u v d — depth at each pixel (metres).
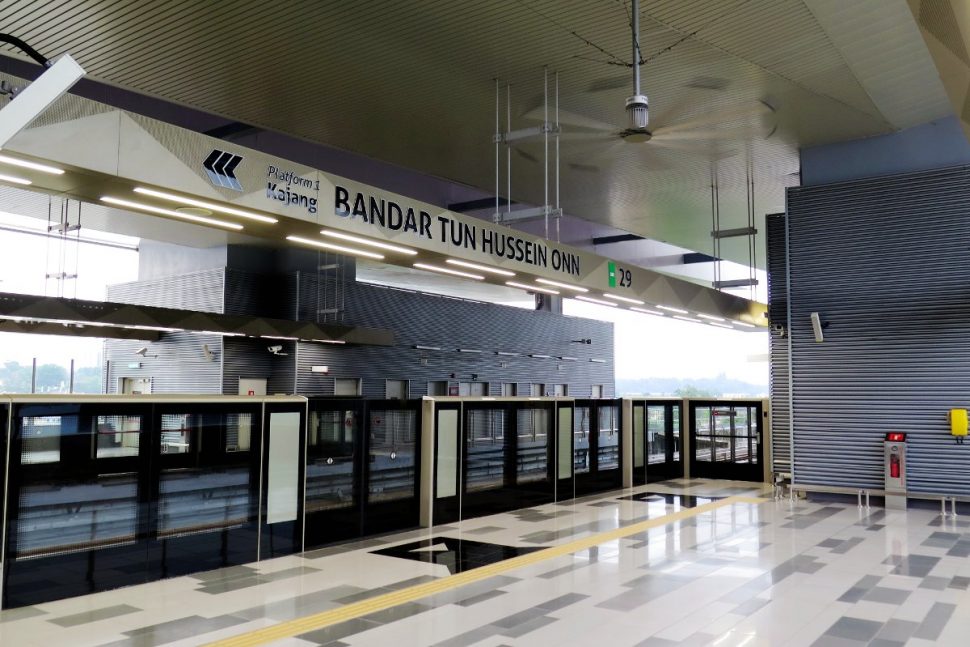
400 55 10.65
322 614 6.92
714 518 12.46
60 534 7.41
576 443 15.12
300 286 22.06
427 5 9.20
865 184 14.32
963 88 5.04
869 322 14.23
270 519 9.38
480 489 12.60
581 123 10.59
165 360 22.48
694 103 12.45
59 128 5.76
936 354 13.59
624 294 13.30
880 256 14.16
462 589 7.90
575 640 6.25
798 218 15.00
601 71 11.16
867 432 14.11
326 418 10.23
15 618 6.76
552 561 9.23
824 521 12.15
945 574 8.55
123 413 7.94
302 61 10.84
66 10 9.11
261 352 22.09
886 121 13.50
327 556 9.48
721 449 18.11
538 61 10.80
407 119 13.23
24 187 6.46
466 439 12.34
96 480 7.71
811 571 8.69
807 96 12.16
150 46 10.25
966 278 13.38
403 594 7.65
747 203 19.69
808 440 14.67
